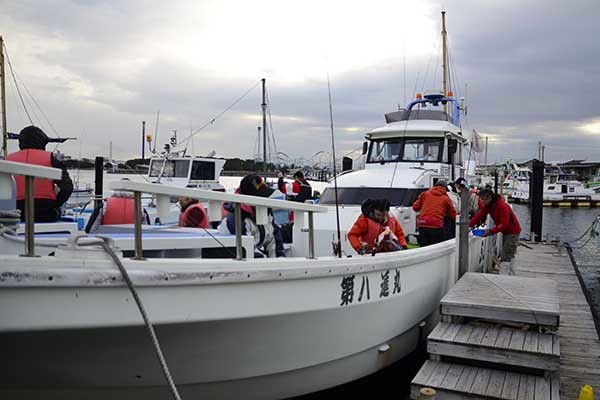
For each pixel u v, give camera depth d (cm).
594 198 5175
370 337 480
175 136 1688
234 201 332
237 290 329
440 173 861
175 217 950
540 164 1619
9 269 249
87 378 316
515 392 434
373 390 575
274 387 407
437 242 694
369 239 529
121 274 276
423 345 616
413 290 549
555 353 454
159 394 347
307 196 1029
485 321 554
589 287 1359
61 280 261
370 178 811
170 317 299
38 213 425
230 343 346
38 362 296
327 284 399
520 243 1512
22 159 425
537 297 557
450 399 439
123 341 299
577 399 493
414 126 895
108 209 545
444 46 1791
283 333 375
